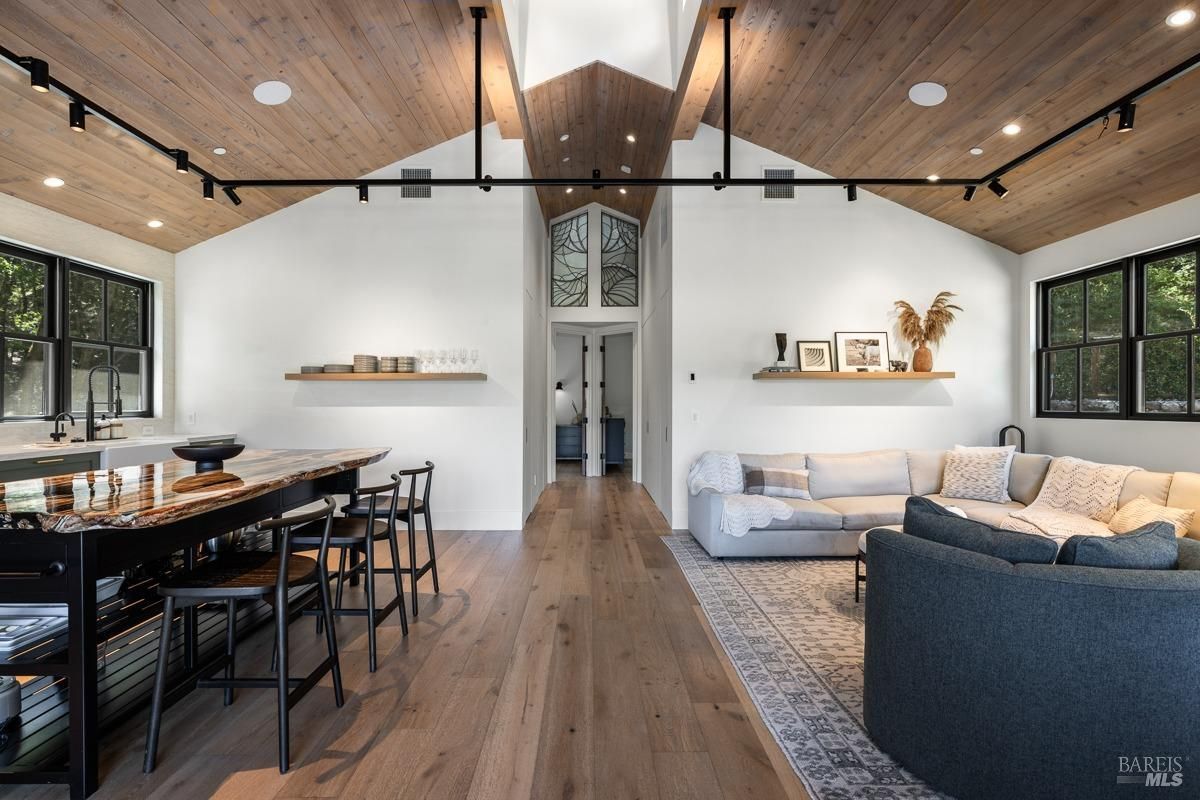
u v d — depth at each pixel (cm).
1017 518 390
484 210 539
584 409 927
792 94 446
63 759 184
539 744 207
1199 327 402
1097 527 360
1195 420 403
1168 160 373
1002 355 549
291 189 513
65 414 415
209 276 539
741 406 546
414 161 538
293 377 516
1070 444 496
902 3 327
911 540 197
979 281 548
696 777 189
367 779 188
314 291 539
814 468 499
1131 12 286
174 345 538
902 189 523
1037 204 468
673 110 497
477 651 283
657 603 351
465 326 539
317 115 422
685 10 438
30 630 193
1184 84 316
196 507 178
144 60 324
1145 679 155
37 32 288
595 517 600
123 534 184
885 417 547
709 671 263
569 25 469
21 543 175
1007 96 367
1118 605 156
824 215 548
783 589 377
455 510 539
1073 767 159
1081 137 382
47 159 376
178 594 191
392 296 539
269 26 329
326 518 227
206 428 539
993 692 169
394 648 286
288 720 201
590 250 826
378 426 537
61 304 443
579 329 905
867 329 548
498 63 406
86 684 175
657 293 654
